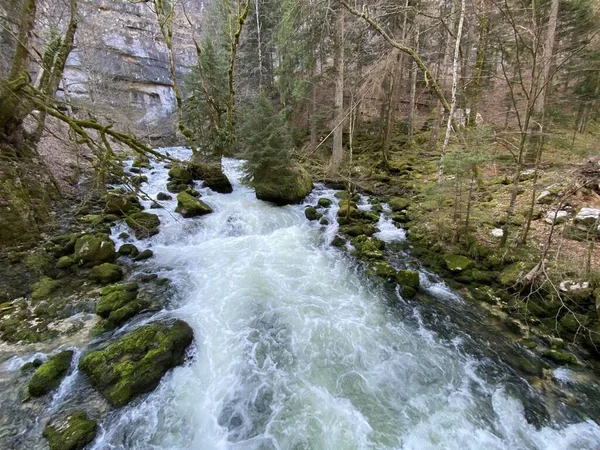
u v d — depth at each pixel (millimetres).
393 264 7277
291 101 17172
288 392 4008
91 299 5465
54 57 8938
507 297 5754
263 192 10578
